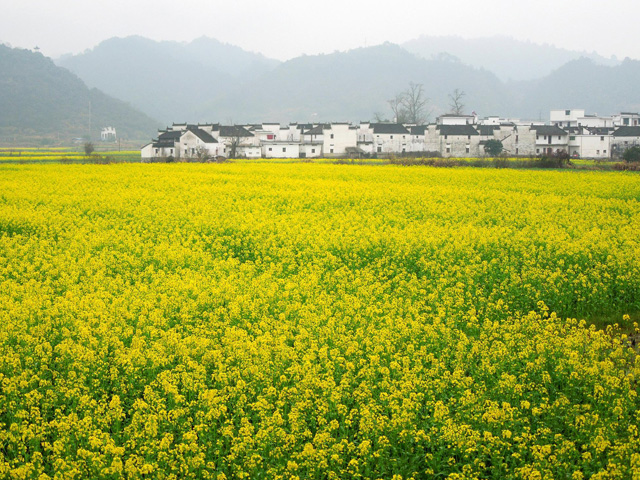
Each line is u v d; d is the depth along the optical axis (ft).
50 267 70.64
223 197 128.47
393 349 46.85
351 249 80.69
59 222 97.40
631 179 176.65
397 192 138.10
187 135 392.88
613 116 583.58
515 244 80.07
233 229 93.50
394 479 32.53
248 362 43.45
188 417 38.42
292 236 86.33
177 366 43.29
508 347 47.52
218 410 37.35
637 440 34.88
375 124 455.22
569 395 41.65
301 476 34.71
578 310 62.49
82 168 214.69
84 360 44.06
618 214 107.65
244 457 34.47
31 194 126.41
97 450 35.55
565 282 65.10
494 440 34.78
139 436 35.58
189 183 157.79
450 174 194.49
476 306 60.64
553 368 45.62
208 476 33.47
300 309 55.77
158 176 177.58
